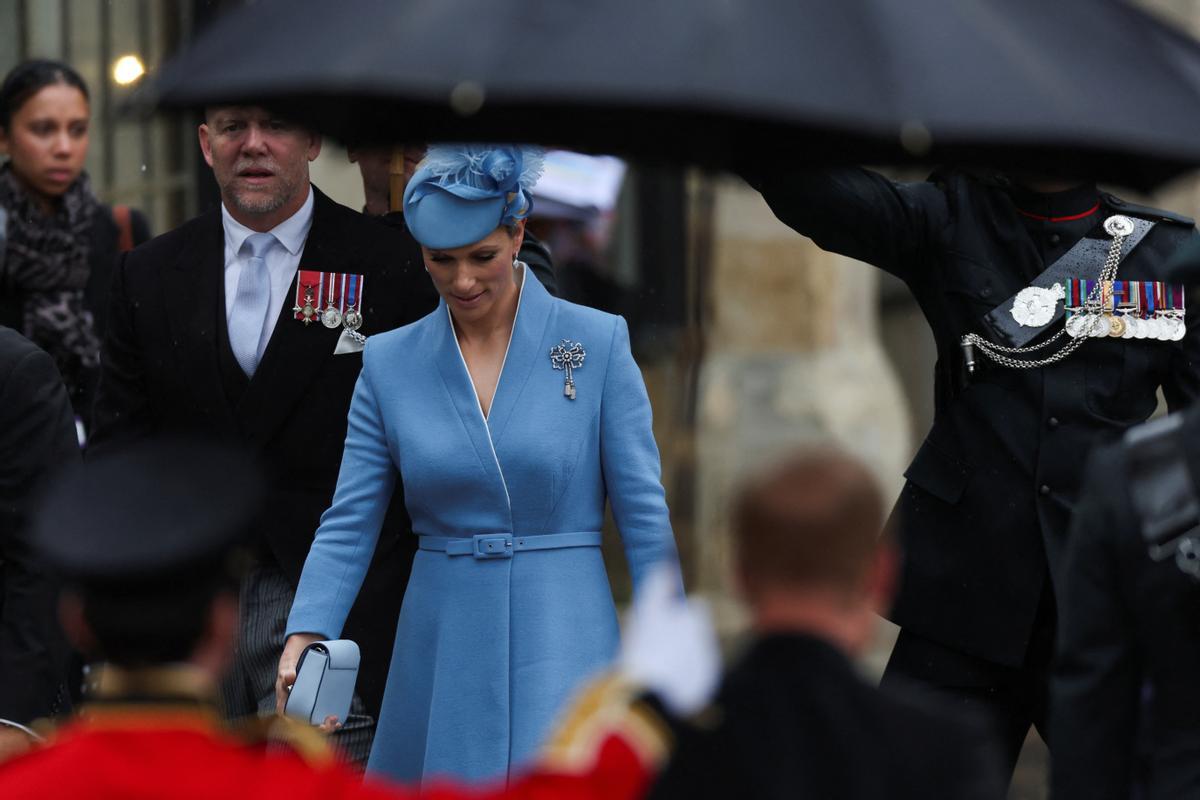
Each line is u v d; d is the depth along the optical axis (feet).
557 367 58.23
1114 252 59.00
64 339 81.46
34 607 55.57
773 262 129.49
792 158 40.70
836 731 32.27
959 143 35.09
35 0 108.68
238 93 34.86
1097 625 43.39
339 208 67.00
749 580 33.65
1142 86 36.27
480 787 55.36
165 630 31.76
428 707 57.57
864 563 33.45
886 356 164.25
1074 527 44.29
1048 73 35.50
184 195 105.60
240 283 66.13
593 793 32.53
